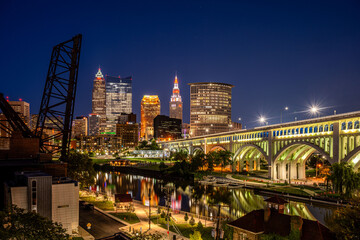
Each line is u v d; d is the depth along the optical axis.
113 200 92.06
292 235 38.72
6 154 69.62
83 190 108.25
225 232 54.16
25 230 33.22
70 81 82.56
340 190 88.69
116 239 54.72
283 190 107.94
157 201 100.69
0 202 57.66
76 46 81.88
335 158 101.75
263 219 44.47
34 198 48.62
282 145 134.88
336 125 102.12
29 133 79.00
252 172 177.62
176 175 162.50
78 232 56.47
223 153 166.50
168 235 56.38
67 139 84.88
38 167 62.91
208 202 97.00
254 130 155.62
